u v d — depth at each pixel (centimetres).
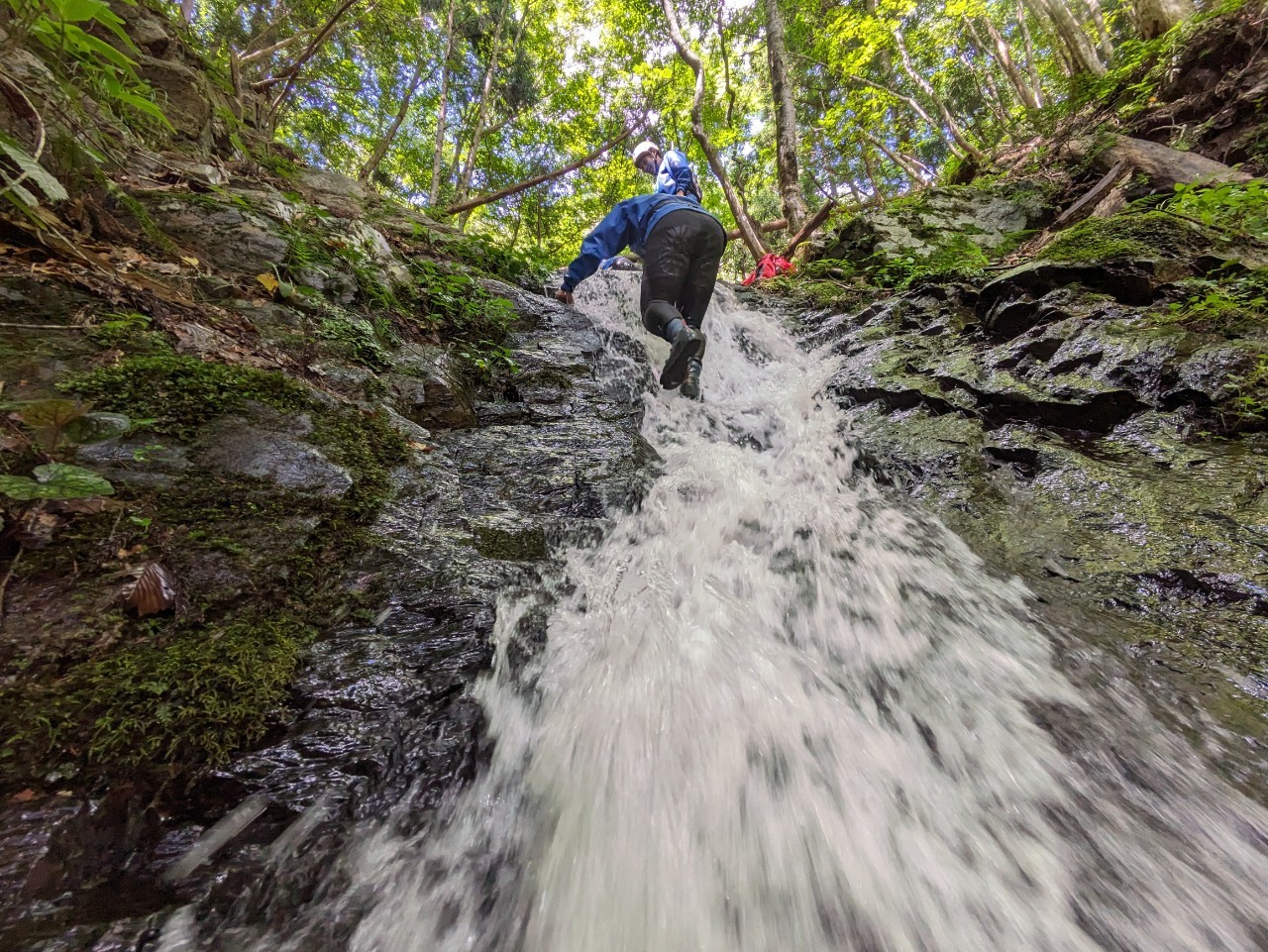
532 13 1661
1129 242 375
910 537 226
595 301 529
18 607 95
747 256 1925
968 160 1009
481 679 121
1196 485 220
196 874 81
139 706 91
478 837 99
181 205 247
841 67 1359
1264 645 150
